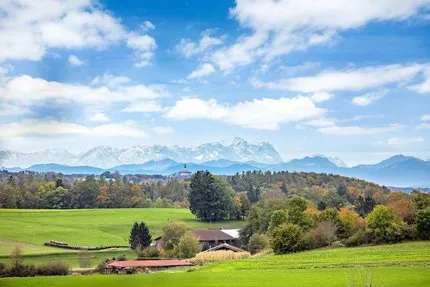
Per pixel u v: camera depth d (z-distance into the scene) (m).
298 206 140.12
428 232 119.19
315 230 128.38
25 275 107.31
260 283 73.75
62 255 144.62
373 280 69.62
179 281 80.25
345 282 70.56
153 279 84.12
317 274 81.00
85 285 78.75
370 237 122.62
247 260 115.31
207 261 126.50
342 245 124.75
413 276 72.94
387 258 94.81
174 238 153.12
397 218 123.31
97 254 149.00
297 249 125.88
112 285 78.12
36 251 149.00
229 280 78.94
